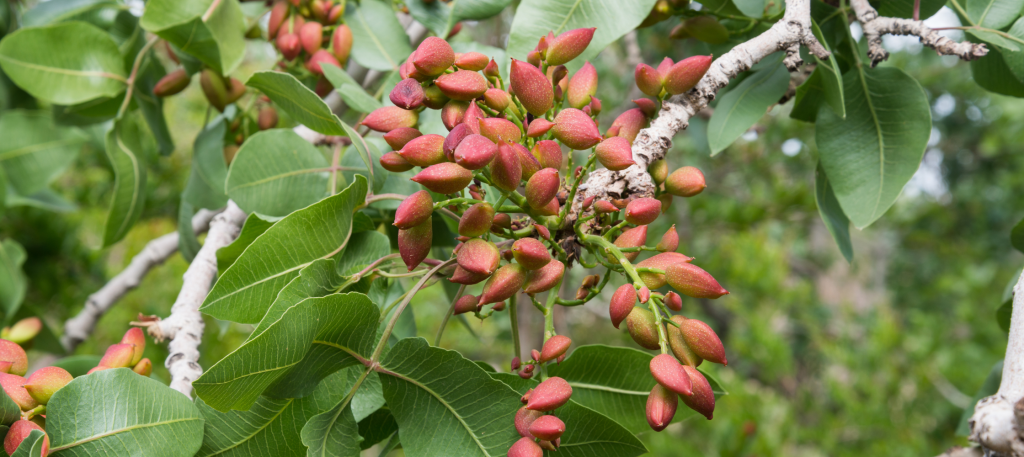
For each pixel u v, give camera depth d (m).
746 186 2.18
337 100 0.81
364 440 0.59
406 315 0.64
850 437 2.03
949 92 3.24
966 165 3.95
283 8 0.75
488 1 0.71
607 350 0.59
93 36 0.75
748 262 2.07
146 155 1.33
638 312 0.54
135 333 0.58
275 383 0.52
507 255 0.55
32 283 1.60
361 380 0.54
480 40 1.64
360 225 0.60
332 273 0.56
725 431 1.74
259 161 0.64
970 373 2.14
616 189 0.57
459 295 0.58
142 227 2.00
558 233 0.57
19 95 1.01
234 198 0.63
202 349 1.64
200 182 0.75
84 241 1.84
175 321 0.64
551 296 0.57
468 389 0.54
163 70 0.82
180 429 0.53
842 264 3.38
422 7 0.74
